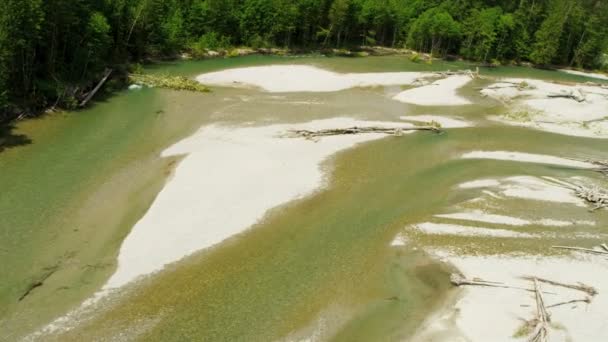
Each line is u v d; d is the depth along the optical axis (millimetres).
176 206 31438
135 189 33219
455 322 23531
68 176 34281
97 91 52250
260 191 34438
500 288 26156
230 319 23141
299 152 41531
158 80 57406
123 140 40969
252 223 30719
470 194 37438
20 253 26156
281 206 33031
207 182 34688
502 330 22969
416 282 26609
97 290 24000
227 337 22125
